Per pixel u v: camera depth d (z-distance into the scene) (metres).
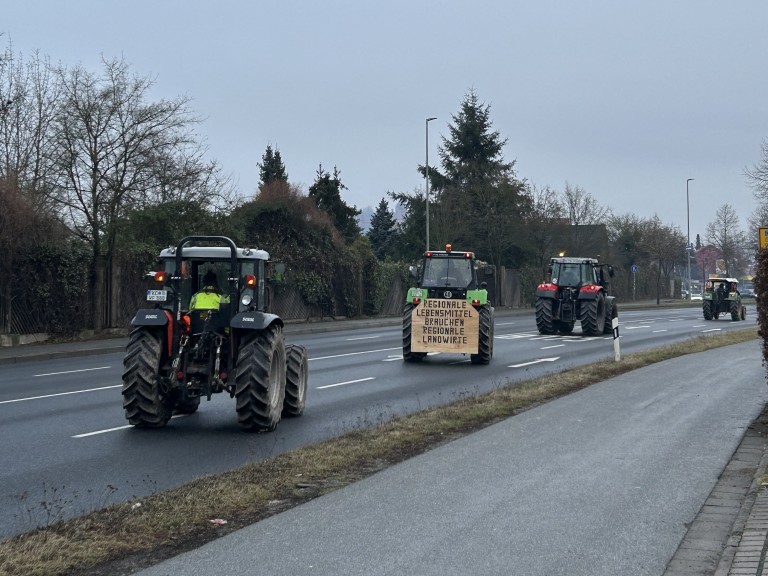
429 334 20.67
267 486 7.79
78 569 5.65
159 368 11.34
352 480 8.23
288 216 37.84
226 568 5.68
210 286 11.64
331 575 5.56
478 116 61.38
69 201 27.00
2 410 12.95
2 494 7.81
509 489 7.84
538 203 57.72
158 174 28.05
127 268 28.19
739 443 10.12
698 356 21.06
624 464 8.94
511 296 56.75
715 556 6.04
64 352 22.52
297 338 29.47
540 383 15.50
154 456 9.59
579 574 5.63
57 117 27.16
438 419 11.59
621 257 74.12
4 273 23.67
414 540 6.30
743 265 85.75
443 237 53.25
